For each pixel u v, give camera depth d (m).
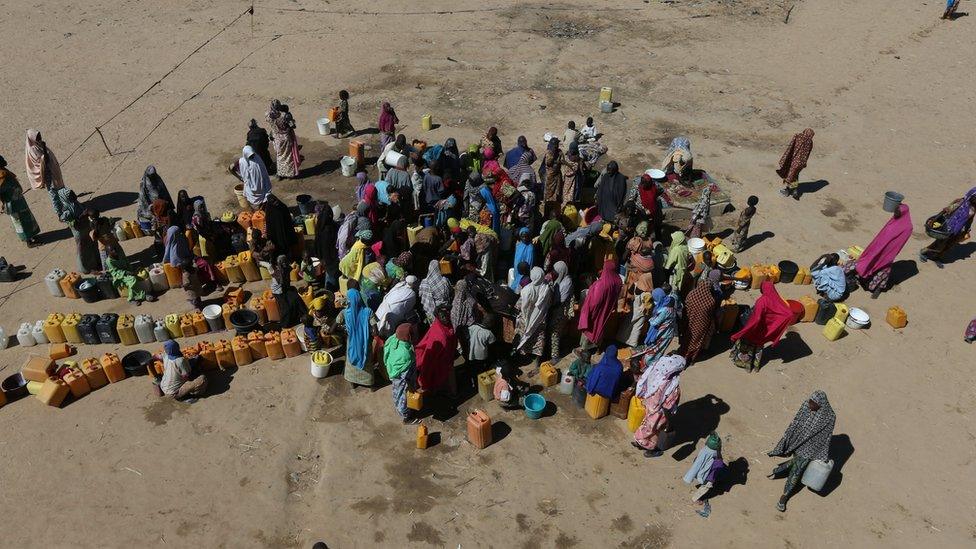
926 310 13.50
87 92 21.31
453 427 10.84
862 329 12.98
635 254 12.17
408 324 10.28
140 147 18.55
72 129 19.31
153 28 25.94
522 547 9.19
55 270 13.34
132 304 13.09
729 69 23.62
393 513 9.58
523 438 10.68
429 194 14.75
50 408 10.93
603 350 12.27
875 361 12.24
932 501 9.90
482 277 12.88
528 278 12.11
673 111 20.89
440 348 10.41
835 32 26.83
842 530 9.49
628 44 25.38
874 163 18.48
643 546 9.24
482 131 19.56
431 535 9.30
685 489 9.97
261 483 9.92
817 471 9.55
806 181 17.66
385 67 23.23
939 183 17.62
